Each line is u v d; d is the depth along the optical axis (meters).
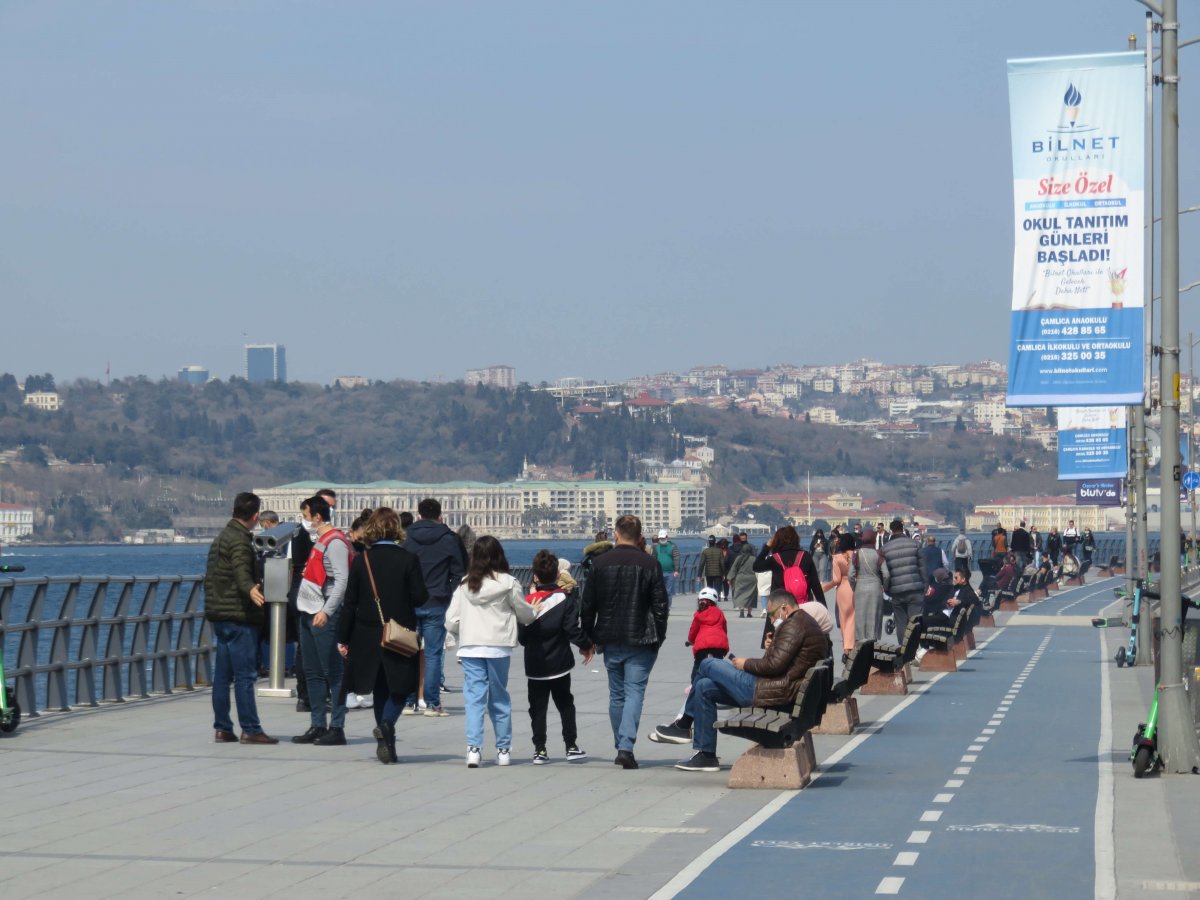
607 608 40.66
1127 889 25.88
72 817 32.50
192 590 61.16
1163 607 40.25
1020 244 49.12
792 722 37.16
